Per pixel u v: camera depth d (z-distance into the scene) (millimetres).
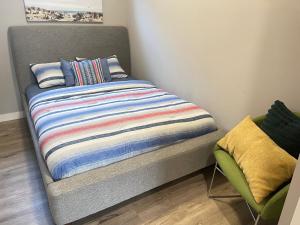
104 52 3490
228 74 2289
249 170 1528
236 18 2096
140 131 1865
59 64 3043
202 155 2031
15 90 3182
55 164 1563
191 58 2674
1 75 3041
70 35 3180
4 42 2943
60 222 1543
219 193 2035
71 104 2346
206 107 2635
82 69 2986
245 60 2100
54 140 1731
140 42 3473
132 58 3770
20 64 2973
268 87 1974
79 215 1588
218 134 2146
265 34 1899
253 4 1937
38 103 2420
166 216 1807
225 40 2240
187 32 2646
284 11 1743
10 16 2889
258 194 1412
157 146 1886
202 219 1787
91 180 1558
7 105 3188
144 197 1976
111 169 1655
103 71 3143
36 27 2963
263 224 1749
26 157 2447
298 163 1025
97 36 3369
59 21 3174
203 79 2580
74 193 1503
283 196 1324
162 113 2148
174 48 2887
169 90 3146
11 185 2070
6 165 2316
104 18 3484
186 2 2562
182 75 2863
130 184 1715
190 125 2059
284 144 1604
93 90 2695
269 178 1425
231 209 1878
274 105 1793
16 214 1793
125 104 2334
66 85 2936
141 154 1824
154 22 3109
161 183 1892
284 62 1820
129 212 1834
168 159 1835
